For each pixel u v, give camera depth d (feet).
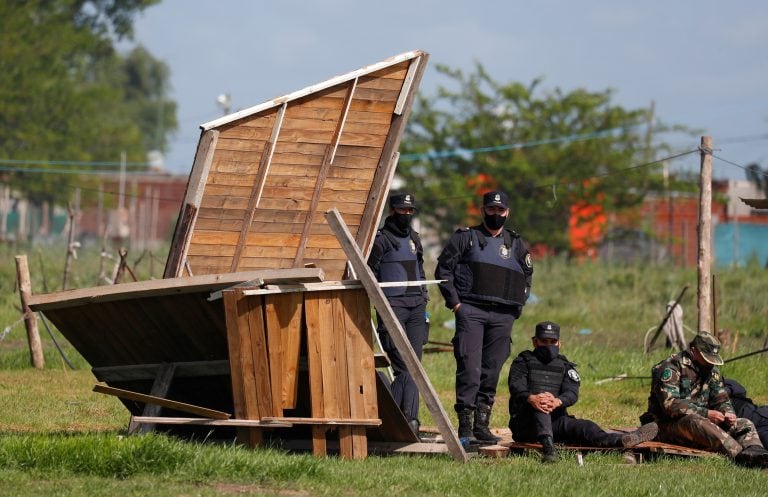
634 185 490.49
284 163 129.39
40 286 313.73
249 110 124.98
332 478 97.96
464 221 482.28
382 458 112.47
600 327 284.00
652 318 295.07
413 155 472.85
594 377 197.57
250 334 110.22
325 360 110.32
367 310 111.14
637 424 152.05
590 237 483.92
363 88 131.75
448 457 114.93
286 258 131.85
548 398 119.75
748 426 123.75
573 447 121.80
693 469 113.80
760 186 519.19
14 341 231.09
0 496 87.45
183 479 96.07
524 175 484.33
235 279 109.70
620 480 104.68
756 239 552.00
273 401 109.81
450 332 260.42
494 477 101.86
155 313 116.78
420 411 157.48
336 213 111.14
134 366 121.60
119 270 224.12
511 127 499.10
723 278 356.79
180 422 113.39
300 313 110.22
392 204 132.87
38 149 625.41
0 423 136.87
